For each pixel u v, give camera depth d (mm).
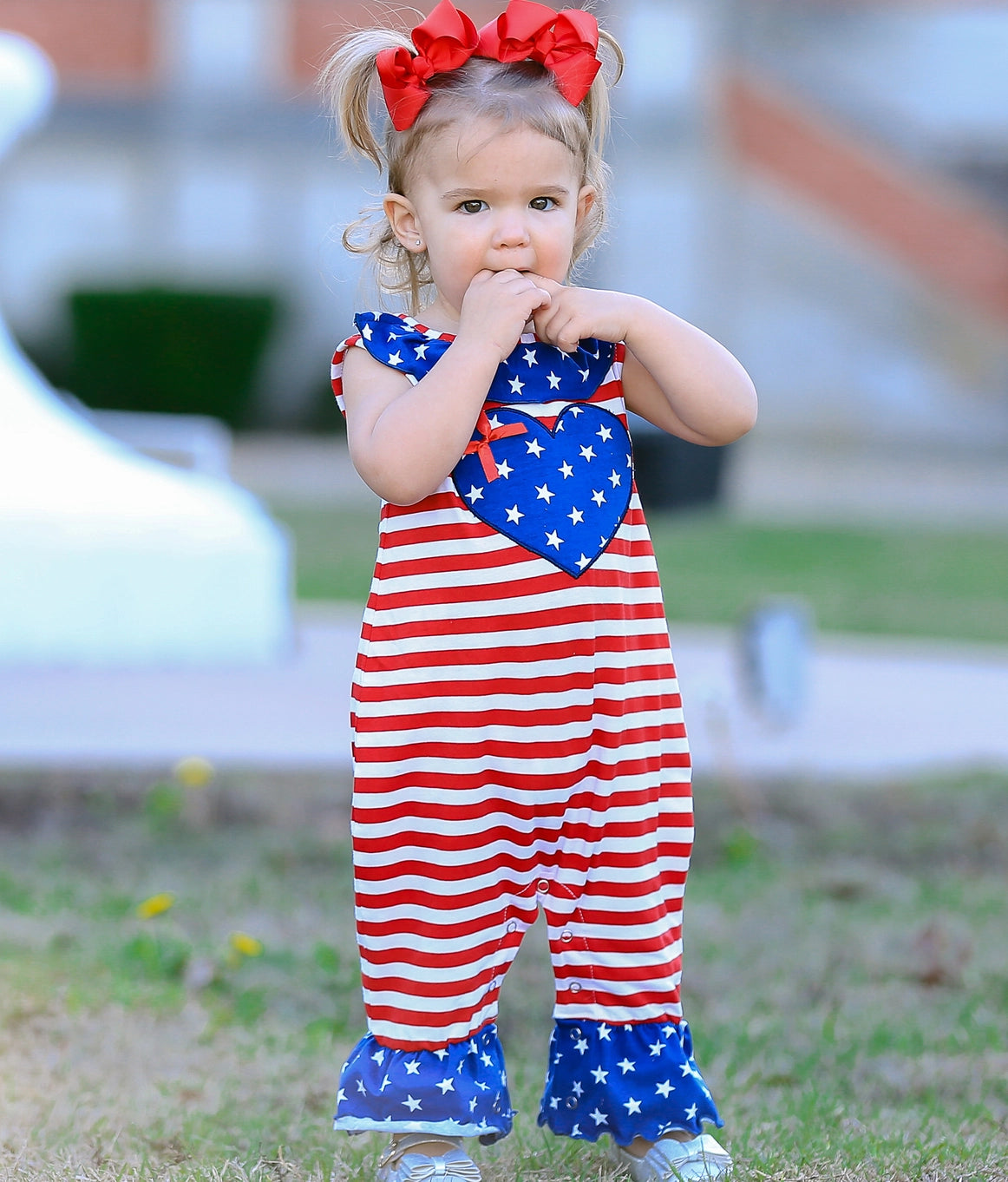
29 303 21734
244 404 21406
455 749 2400
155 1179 2625
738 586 11094
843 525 14836
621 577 2471
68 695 7105
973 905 4652
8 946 3996
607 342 2531
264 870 4945
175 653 7898
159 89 21766
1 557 7695
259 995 3793
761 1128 2881
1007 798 5762
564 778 2428
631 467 2535
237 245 21922
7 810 5500
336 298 21797
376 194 2816
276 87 21797
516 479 2416
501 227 2389
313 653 8258
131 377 21000
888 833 5414
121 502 7887
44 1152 2766
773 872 4996
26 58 7703
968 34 22875
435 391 2324
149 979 3869
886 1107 3105
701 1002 3824
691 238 22016
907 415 22469
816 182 22094
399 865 2428
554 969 2547
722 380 2479
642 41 21766
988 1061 3389
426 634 2402
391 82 2416
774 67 23172
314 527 13734
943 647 9023
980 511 16469
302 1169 2682
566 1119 2551
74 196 21812
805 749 6398
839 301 22281
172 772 5918
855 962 4129
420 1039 2424
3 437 7938
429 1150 2443
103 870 4898
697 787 5840
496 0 19922
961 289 22188
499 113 2350
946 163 23062
